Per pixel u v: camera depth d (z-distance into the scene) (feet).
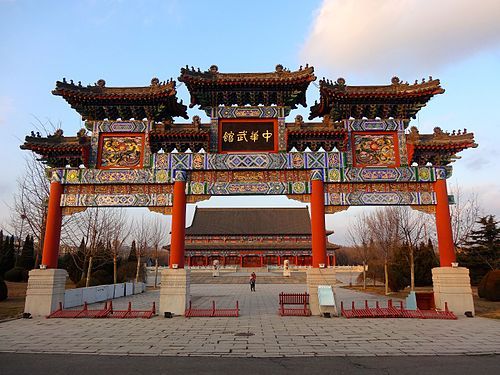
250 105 78.07
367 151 75.97
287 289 164.25
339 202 73.36
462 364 37.58
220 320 63.77
